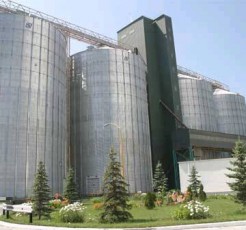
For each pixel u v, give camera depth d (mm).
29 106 63719
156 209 33000
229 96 125812
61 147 68938
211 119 114750
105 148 76375
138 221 21844
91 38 88688
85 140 78500
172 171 91062
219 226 18016
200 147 90688
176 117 95062
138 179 77438
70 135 81625
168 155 93438
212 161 58250
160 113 97375
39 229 19531
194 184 52375
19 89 63625
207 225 18062
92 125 78625
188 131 88750
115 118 79000
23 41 66875
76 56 86125
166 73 100250
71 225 19906
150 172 82000
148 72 98375
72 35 85312
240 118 125250
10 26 66938
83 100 81500
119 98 80812
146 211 31062
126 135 78875
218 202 39188
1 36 65875
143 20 103000
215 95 125625
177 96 99250
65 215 22844
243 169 29234
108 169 23766
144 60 99625
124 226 18672
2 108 61406
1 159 58656
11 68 64250
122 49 90375
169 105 97562
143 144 81938
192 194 43812
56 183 64812
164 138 95312
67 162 78625
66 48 80062
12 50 65500
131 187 75500
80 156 78188
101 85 81062
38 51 68312
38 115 64500
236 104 126125
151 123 94062
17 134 61000
